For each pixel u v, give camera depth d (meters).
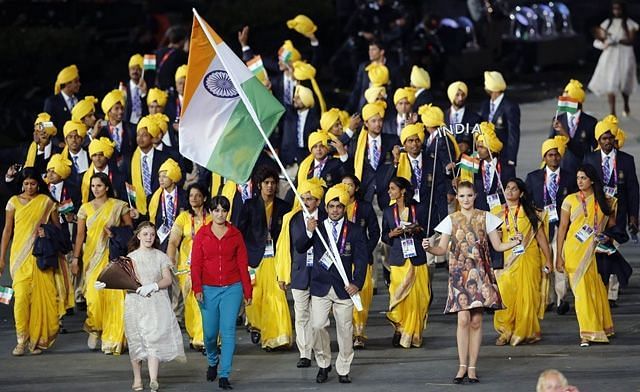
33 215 41.66
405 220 41.19
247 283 37.25
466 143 51.16
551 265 42.38
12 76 76.12
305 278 38.88
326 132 47.31
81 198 47.34
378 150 48.16
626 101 81.62
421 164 45.81
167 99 56.09
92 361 40.69
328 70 93.00
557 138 45.09
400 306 41.03
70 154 48.31
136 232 38.00
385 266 47.97
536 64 103.69
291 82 58.44
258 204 40.72
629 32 80.81
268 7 91.25
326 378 37.50
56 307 41.91
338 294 37.00
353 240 37.09
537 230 41.03
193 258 37.12
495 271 40.94
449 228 37.00
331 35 95.00
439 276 50.72
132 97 60.25
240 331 44.03
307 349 39.16
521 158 69.56
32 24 83.25
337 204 37.00
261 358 40.47
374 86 55.75
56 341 43.31
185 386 37.41
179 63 64.44
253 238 40.84
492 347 41.00
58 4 84.00
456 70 94.31
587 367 38.38
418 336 41.19
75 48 77.44
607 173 44.84
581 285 40.84
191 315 41.34
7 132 74.50
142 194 47.50
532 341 41.25
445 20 95.75
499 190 46.19
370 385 36.97
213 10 90.00
